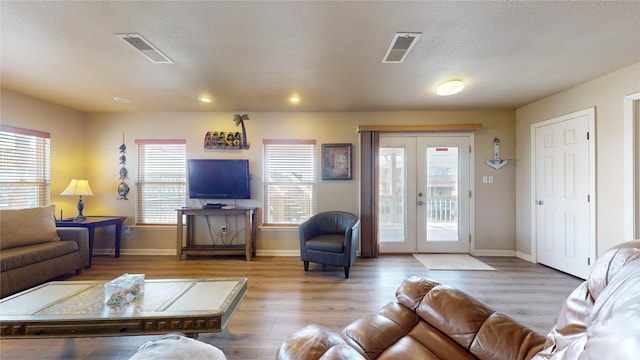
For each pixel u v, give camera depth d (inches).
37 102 146.9
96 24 77.9
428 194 173.9
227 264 153.0
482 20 75.9
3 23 77.3
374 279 129.3
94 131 174.1
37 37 85.0
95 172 174.2
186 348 37.2
